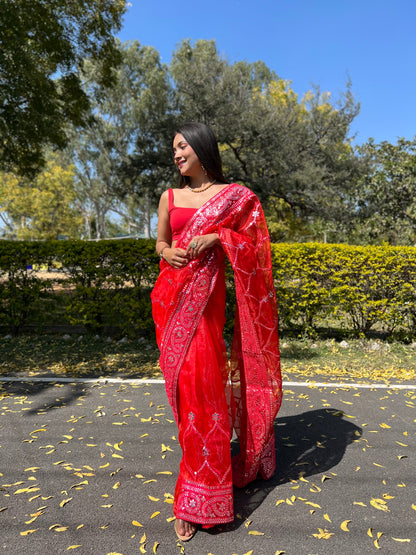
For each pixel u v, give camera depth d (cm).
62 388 429
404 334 635
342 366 512
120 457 284
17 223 3841
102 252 625
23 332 685
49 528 209
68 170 3859
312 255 624
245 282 233
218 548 195
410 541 200
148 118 2192
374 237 1650
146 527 210
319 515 220
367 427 338
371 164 1838
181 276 221
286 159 1941
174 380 216
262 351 240
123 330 633
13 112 1095
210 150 236
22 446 301
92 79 2106
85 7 1182
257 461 240
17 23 983
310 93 2302
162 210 243
